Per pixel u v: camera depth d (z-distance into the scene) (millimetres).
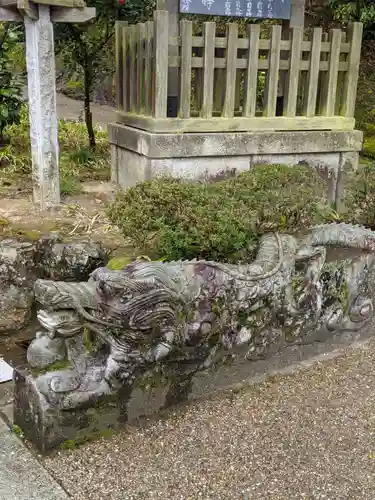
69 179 5707
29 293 3533
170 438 2607
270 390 3021
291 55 4906
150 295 2486
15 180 6051
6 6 4809
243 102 4895
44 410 2408
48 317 2457
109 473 2371
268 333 3084
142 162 4773
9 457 2418
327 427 2736
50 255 3514
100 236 4121
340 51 5117
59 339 2543
